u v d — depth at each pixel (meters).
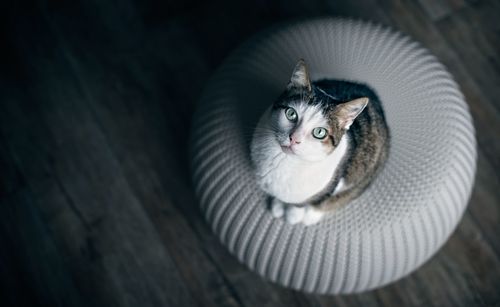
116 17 1.74
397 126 1.20
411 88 1.24
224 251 1.54
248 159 1.19
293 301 1.49
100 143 1.63
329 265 1.18
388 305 1.49
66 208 1.57
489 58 1.69
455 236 1.53
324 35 1.30
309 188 1.08
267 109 1.17
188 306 1.50
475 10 1.74
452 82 1.34
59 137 1.63
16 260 1.53
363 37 1.31
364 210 1.15
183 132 1.64
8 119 1.65
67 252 1.54
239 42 1.72
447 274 1.51
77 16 1.74
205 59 1.71
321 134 1.00
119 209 1.57
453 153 1.21
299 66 0.99
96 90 1.68
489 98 1.65
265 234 1.19
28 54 1.71
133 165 1.61
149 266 1.53
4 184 1.59
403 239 1.17
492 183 1.58
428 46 1.70
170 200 1.58
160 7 1.75
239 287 1.51
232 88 1.28
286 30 1.33
